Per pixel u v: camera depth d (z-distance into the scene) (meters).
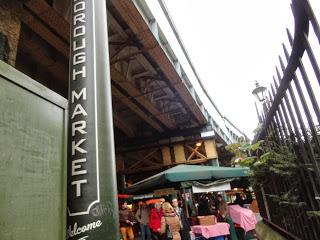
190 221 9.25
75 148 2.22
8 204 1.08
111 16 9.00
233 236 7.88
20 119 1.24
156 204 8.84
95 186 2.10
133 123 19.88
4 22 5.30
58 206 1.39
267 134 3.52
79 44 2.65
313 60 1.63
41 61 9.74
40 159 1.32
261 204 5.35
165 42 11.43
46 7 6.77
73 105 2.39
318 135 2.03
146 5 9.25
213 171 7.04
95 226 2.00
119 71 10.95
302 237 2.70
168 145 19.33
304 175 2.35
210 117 19.33
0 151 1.09
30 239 1.15
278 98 2.61
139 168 19.28
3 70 1.19
